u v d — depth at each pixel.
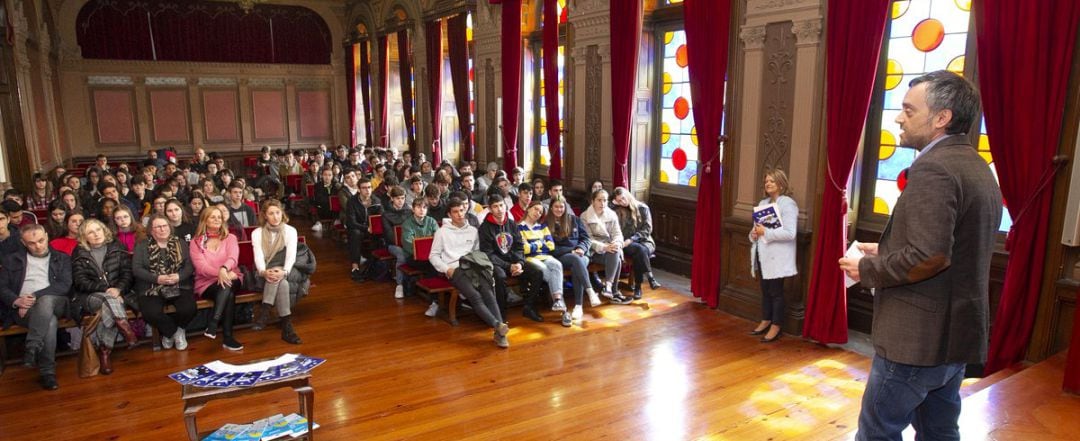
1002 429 2.87
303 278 5.53
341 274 7.53
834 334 4.95
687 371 4.58
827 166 4.93
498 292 5.64
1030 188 3.84
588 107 8.09
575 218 6.28
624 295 6.48
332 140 17.61
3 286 4.41
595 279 6.63
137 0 15.05
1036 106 3.75
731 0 5.70
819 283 5.01
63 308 4.53
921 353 1.84
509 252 5.77
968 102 1.77
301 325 5.67
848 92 4.73
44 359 4.33
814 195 5.21
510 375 4.54
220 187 9.88
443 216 7.18
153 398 4.18
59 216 6.27
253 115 16.70
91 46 14.77
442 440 3.62
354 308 6.18
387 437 3.65
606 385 4.35
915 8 4.93
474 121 11.41
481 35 10.62
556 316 5.88
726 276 6.02
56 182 8.70
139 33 15.20
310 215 11.05
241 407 4.02
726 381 4.40
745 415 3.89
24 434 3.70
